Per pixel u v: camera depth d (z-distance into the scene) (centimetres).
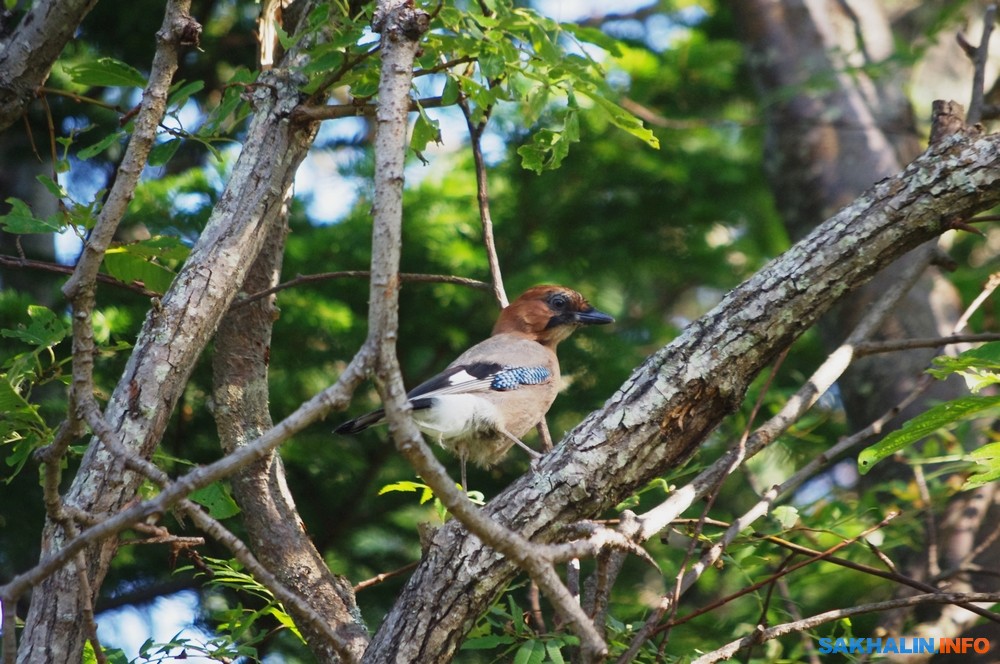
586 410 1475
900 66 1265
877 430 827
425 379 1498
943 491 1018
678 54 1600
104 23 1409
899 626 977
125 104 1487
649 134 770
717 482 740
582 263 1614
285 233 920
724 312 721
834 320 1256
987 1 1485
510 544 492
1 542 1312
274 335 1370
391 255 488
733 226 1720
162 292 843
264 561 823
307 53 774
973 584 1052
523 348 1052
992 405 653
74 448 754
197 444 1369
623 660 669
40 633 629
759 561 846
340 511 1404
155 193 1340
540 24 735
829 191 1353
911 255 1224
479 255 1470
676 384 704
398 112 518
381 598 1362
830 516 991
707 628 1055
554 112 1305
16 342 1203
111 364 1270
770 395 1153
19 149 1484
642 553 567
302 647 1202
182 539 670
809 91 1276
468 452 1005
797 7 1433
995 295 1245
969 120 981
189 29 570
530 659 664
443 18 721
